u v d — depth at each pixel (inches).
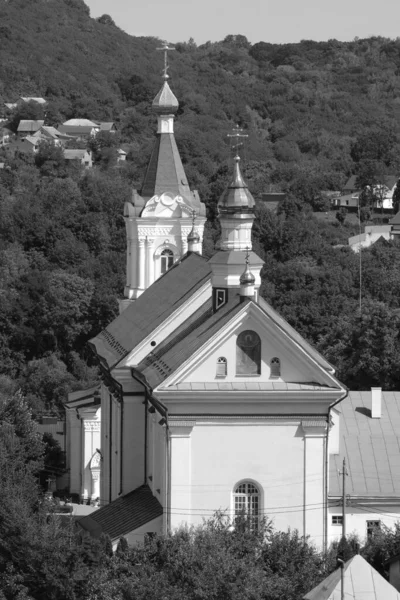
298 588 4220.0
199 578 4180.6
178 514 4793.3
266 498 4817.9
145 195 6943.9
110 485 5885.8
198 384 4766.2
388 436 5664.4
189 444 4781.0
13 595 4456.2
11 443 6092.5
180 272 5797.2
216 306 5049.2
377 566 4520.2
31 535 4589.1
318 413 4805.6
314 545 4667.8
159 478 5073.8
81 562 4503.0
